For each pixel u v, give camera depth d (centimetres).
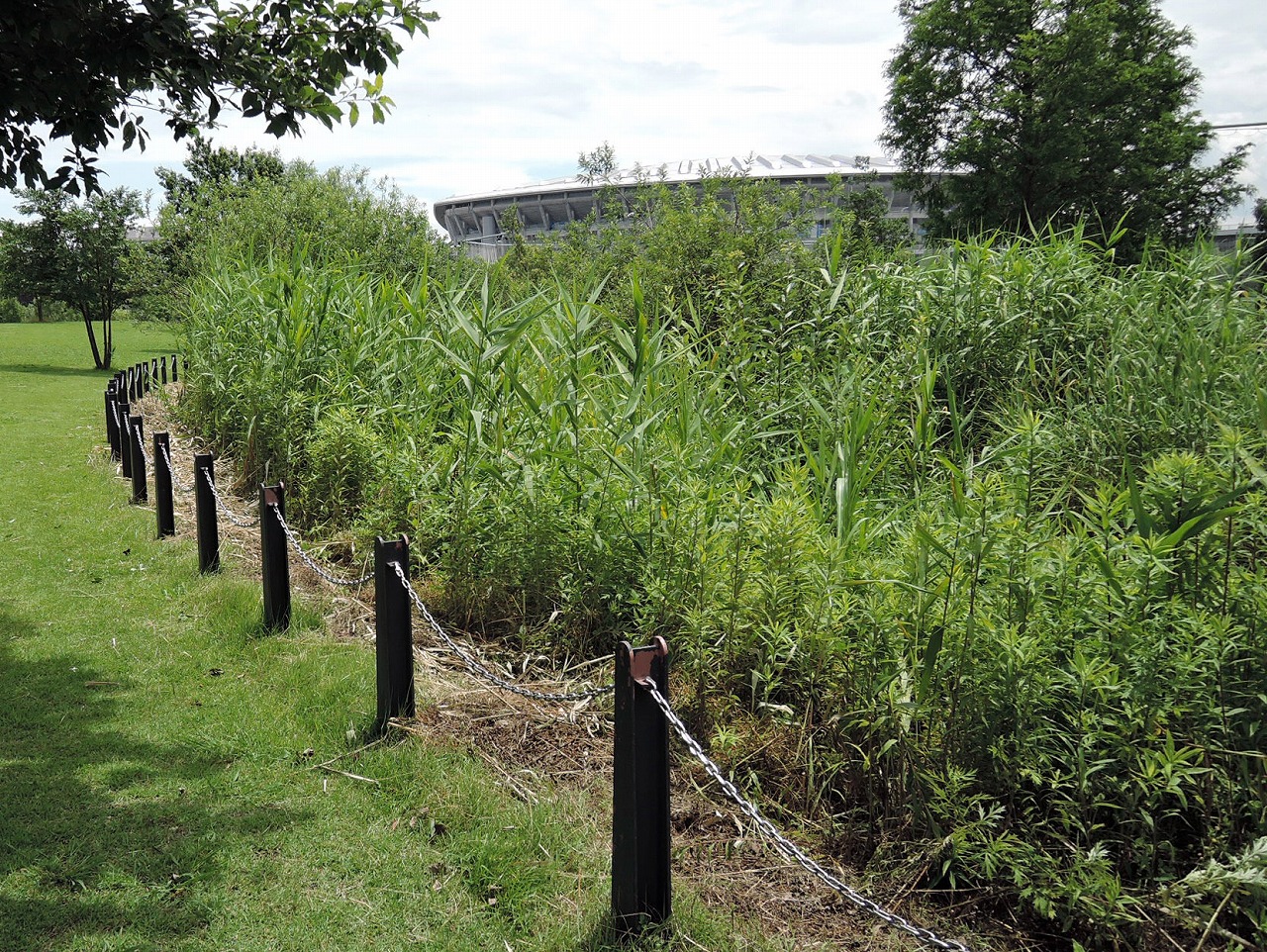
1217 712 282
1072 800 292
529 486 530
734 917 294
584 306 603
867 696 335
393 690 430
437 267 1789
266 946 284
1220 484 321
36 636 554
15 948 279
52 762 399
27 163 487
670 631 441
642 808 274
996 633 309
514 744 418
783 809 351
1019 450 470
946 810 297
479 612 564
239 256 1257
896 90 3120
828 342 698
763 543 403
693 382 650
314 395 858
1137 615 301
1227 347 588
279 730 434
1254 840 260
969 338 677
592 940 280
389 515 636
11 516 855
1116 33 2977
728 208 1234
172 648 539
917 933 215
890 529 453
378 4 520
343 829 350
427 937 290
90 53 439
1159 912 272
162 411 1509
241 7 504
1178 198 2845
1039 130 2692
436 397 762
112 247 3131
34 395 1998
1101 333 663
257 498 902
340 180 2038
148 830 346
